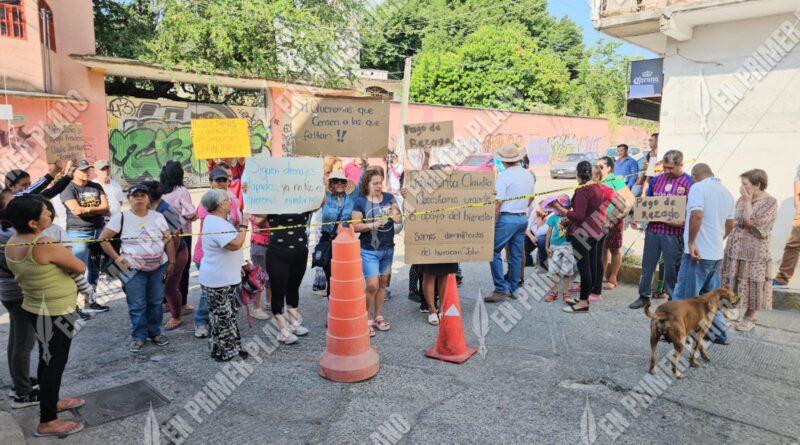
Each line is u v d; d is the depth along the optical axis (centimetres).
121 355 496
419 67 3216
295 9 1948
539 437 356
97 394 418
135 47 1814
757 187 539
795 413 386
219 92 2169
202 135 564
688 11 751
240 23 1828
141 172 1923
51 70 1474
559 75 3256
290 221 514
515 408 396
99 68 1623
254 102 2228
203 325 543
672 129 853
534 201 920
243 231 474
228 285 477
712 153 820
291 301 540
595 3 863
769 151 770
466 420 379
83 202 608
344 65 2186
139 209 499
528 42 3266
